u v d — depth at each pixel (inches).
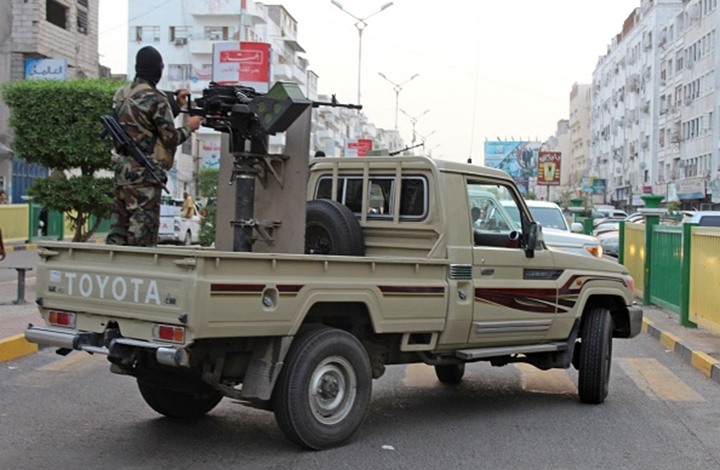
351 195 314.3
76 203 674.8
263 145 274.1
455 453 254.5
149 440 259.8
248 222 272.7
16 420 280.8
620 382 382.3
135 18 3024.1
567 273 326.3
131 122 264.5
